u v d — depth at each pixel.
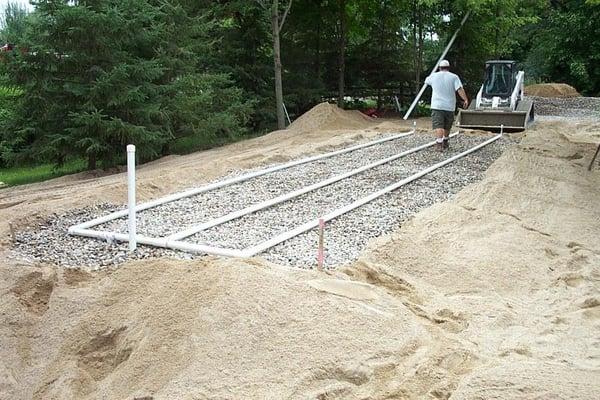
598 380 4.47
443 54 22.25
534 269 6.93
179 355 4.89
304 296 5.22
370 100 28.16
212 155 15.48
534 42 34.25
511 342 5.27
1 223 7.98
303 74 22.77
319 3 22.98
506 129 16.73
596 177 11.37
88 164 15.74
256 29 20.69
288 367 4.62
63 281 6.20
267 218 8.17
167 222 8.07
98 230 7.68
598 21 30.86
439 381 4.58
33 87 14.48
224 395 4.48
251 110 18.69
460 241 7.34
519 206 9.11
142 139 14.64
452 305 5.91
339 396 4.42
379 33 24.64
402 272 6.55
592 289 6.52
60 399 4.99
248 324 4.97
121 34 14.88
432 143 14.42
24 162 15.16
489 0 21.75
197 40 18.00
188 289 5.43
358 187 9.96
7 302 5.93
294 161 12.33
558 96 27.89
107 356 5.30
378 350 4.80
